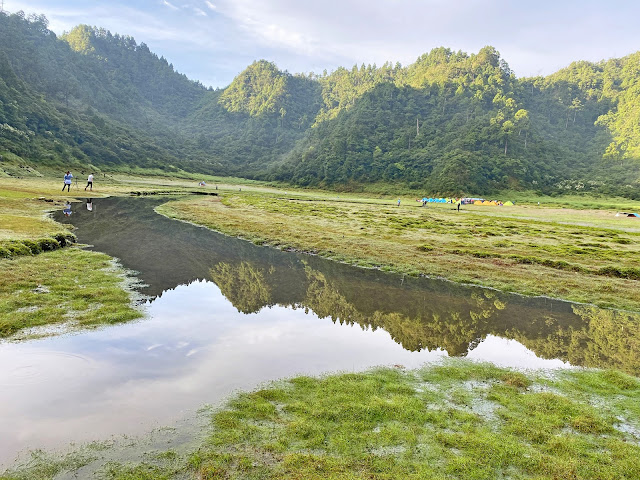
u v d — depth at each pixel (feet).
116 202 190.60
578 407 32.40
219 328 47.16
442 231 140.46
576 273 83.66
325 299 62.85
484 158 521.65
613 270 84.02
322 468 23.44
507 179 500.33
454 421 29.40
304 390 32.91
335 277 77.71
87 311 47.88
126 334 42.86
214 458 24.06
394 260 91.35
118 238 102.37
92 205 168.76
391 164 571.28
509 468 24.44
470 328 52.39
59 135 531.91
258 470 23.18
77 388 31.42
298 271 81.56
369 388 33.63
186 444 25.39
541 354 44.55
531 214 249.96
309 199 321.93
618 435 28.78
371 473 23.31
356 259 92.84
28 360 35.19
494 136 562.66
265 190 463.01
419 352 43.29
